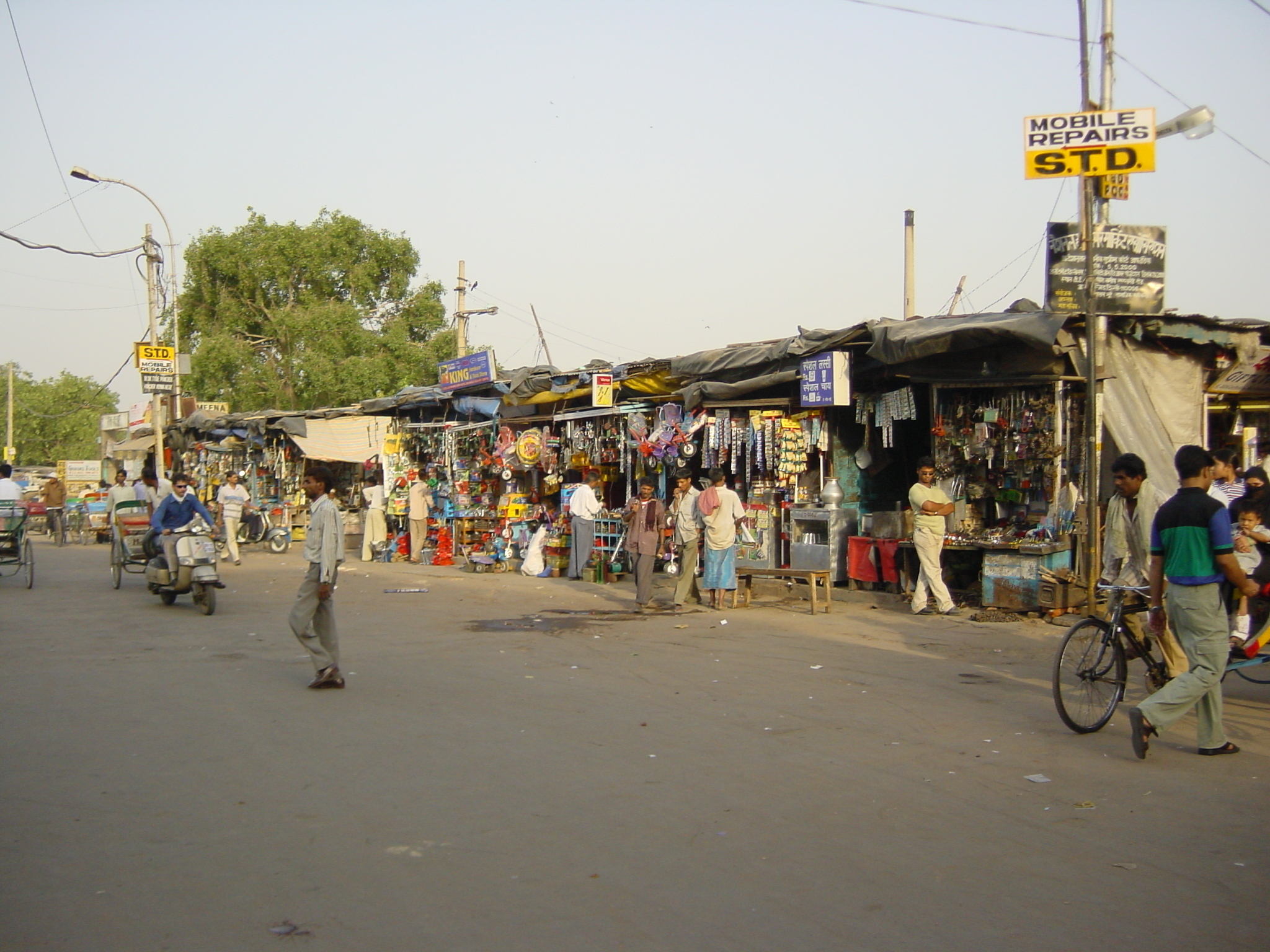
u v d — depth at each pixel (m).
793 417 14.81
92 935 3.97
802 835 5.13
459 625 12.50
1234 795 5.82
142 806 5.51
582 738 6.98
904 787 5.94
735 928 4.07
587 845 4.96
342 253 40.16
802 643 11.05
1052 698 8.32
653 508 13.80
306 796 5.68
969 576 14.05
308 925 4.07
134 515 16.59
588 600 15.14
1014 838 5.12
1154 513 7.46
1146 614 7.60
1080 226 11.55
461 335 32.75
